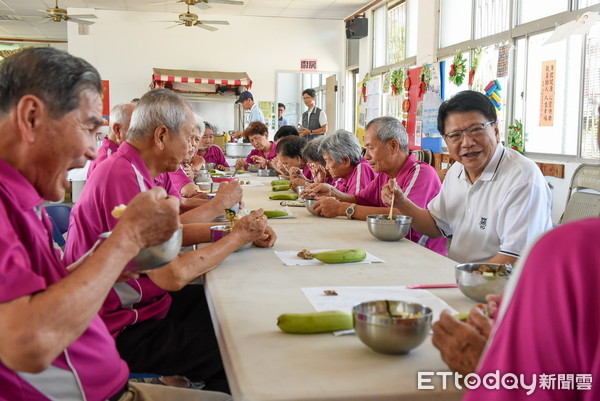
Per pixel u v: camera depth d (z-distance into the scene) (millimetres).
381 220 2143
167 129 1863
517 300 687
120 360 1276
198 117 2496
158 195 1025
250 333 1155
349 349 1078
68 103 976
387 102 8555
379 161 2826
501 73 5668
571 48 4816
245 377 944
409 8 7992
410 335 1014
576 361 637
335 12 9797
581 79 4648
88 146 1028
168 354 1739
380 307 1118
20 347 816
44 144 986
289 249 2002
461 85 6535
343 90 10461
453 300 1377
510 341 682
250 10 9680
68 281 879
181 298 2031
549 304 652
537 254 680
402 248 2037
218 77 9547
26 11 10047
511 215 1945
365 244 2111
